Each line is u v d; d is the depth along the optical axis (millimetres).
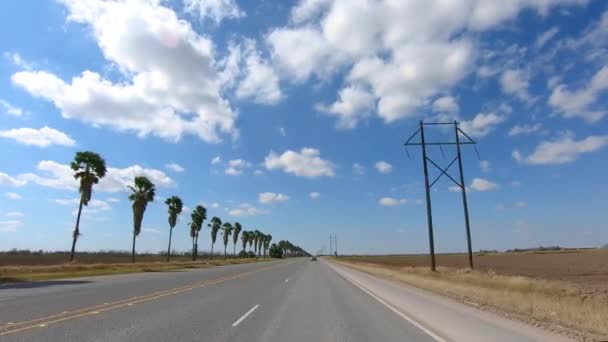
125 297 17438
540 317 12516
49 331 9938
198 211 98500
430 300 17953
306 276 36531
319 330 10750
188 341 9148
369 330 10781
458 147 37062
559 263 61031
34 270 37219
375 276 38250
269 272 43125
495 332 10289
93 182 53594
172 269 51250
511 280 23672
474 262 70062
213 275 36031
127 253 127312
